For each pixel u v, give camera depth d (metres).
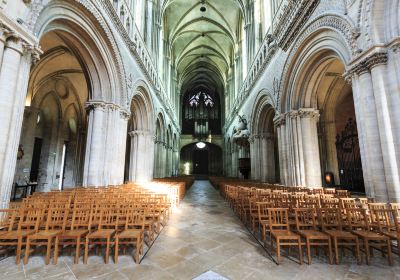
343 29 6.44
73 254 3.99
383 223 4.39
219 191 16.53
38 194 6.39
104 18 8.61
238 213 7.48
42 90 12.88
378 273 3.32
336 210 4.32
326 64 9.02
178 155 35.31
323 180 13.84
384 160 5.12
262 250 4.28
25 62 5.01
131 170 15.35
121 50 10.45
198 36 28.44
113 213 4.87
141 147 15.59
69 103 15.47
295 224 4.75
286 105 10.99
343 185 12.78
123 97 10.66
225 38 27.86
